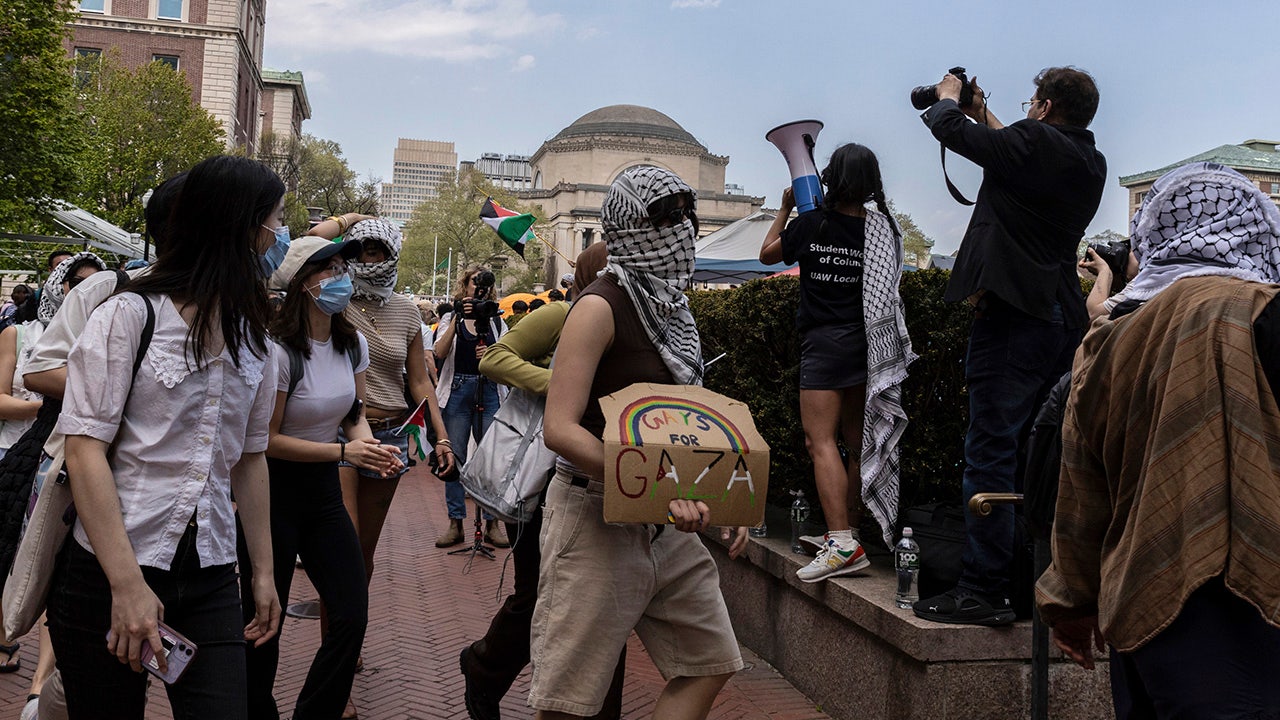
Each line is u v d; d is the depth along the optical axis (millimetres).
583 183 104000
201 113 36469
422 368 4770
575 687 2506
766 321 5125
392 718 4016
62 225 24547
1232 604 1885
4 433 4484
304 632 5273
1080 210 3455
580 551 2523
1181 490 1880
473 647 3586
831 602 4004
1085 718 3398
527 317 3484
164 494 2193
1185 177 2252
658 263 2596
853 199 4086
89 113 31969
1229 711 1802
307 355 3486
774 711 4090
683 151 105938
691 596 2639
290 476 3482
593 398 2598
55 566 2211
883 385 3939
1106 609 2010
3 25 23141
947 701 3324
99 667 2197
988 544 3400
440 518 9016
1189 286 2029
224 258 2283
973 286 3426
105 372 2119
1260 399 1865
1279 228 2201
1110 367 2105
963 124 3475
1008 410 3408
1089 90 3533
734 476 2371
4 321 4918
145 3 51031
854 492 4645
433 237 71375
